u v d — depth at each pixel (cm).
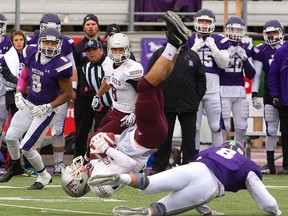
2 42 3347
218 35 3419
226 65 3353
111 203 2441
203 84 3172
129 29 4447
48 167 3728
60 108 3359
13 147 2927
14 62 3181
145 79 1978
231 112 3641
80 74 3238
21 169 3033
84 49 3262
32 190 2769
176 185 1970
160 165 3191
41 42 2648
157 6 4444
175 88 3139
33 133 2712
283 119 3509
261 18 4562
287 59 3459
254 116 3803
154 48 4141
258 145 5019
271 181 3209
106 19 4525
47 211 2236
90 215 2166
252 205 2427
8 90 3262
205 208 2172
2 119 3397
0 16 3309
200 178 1986
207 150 2055
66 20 4547
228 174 2023
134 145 2067
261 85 3934
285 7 4575
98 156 2081
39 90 2716
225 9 4166
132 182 1933
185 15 4362
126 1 4544
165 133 2055
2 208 2292
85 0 4547
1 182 3016
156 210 1961
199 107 3391
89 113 3250
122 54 2361
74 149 3353
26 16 4534
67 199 2522
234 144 2098
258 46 3591
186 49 3156
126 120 2403
